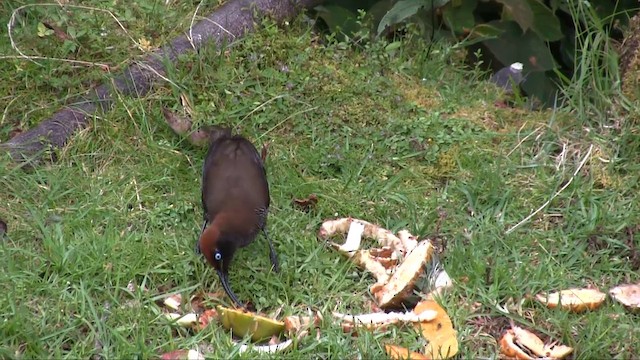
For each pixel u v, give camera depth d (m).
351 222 6.80
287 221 6.85
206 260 6.20
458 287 6.39
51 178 7.05
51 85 7.67
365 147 7.62
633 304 6.33
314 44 8.38
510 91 8.55
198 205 6.95
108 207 6.85
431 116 7.88
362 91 8.00
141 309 6.04
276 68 8.14
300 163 7.45
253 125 7.67
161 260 6.42
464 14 8.98
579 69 8.70
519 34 8.90
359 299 6.32
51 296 6.10
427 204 7.15
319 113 7.82
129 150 7.38
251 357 5.74
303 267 6.49
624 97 8.03
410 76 8.38
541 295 6.38
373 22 8.99
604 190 7.39
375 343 5.91
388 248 6.67
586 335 6.13
